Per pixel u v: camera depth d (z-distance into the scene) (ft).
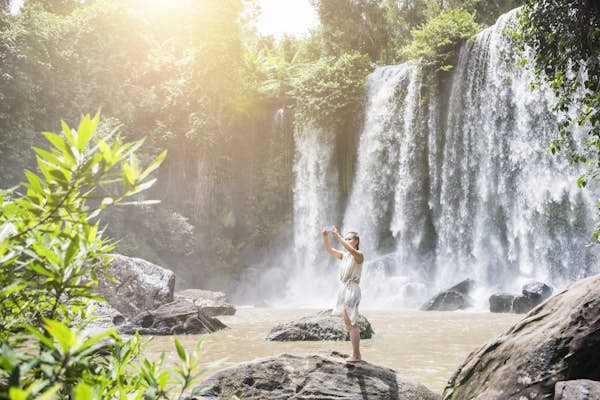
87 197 5.48
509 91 75.72
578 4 27.09
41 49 85.46
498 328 38.81
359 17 126.00
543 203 72.02
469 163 83.97
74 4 124.57
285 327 33.40
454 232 85.97
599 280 12.27
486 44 79.46
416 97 92.58
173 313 37.14
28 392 3.46
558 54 28.86
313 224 107.65
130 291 44.62
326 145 107.96
